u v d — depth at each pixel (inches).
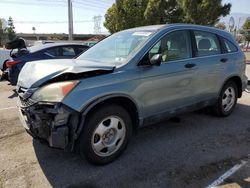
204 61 195.5
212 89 207.0
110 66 147.6
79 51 363.3
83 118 134.3
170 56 174.7
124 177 138.6
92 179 136.8
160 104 168.9
